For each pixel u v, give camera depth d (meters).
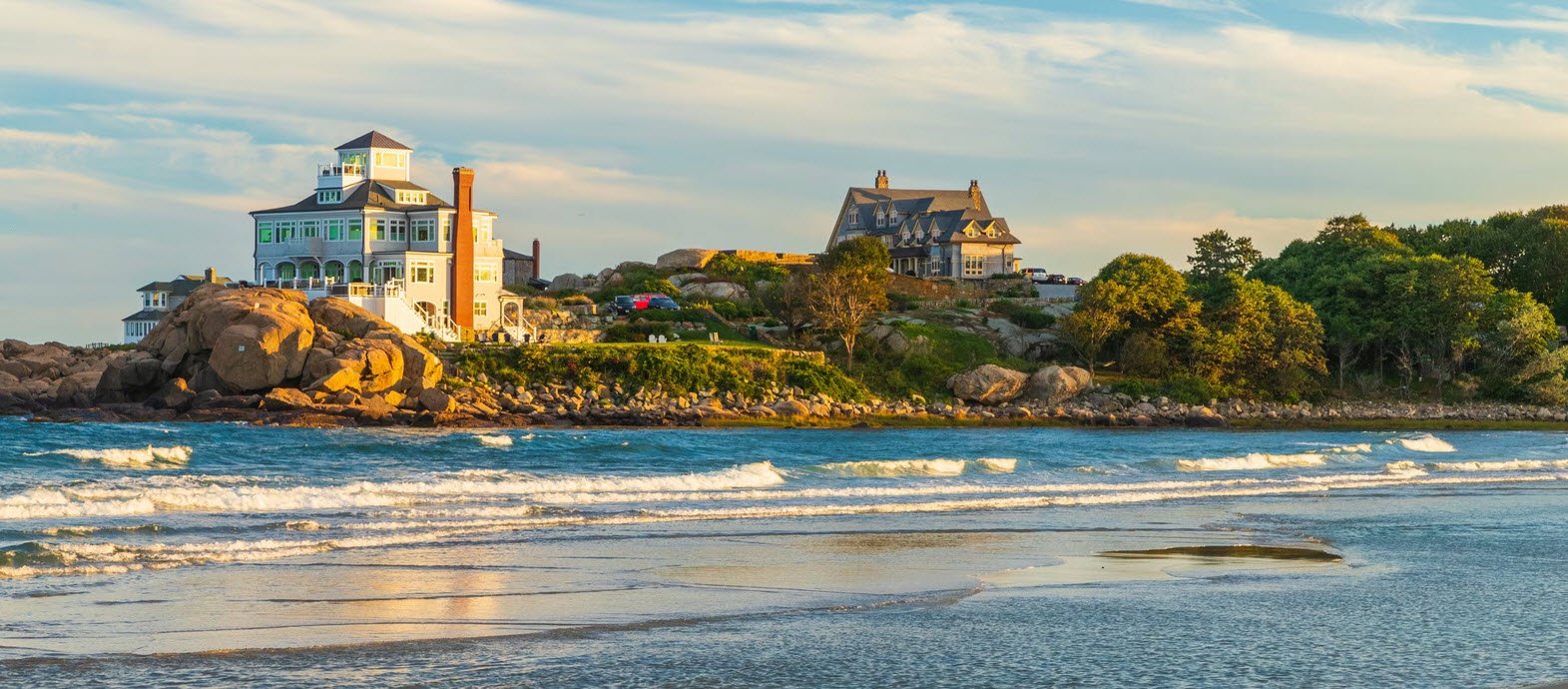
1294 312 131.00
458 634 19.20
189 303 90.31
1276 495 46.50
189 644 18.12
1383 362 145.00
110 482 37.97
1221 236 168.50
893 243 195.12
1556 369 131.62
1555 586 25.44
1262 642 19.36
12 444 53.84
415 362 88.00
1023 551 30.06
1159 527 35.72
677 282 147.62
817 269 147.62
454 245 116.50
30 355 97.81
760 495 40.84
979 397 113.19
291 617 20.20
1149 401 116.06
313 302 93.88
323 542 27.77
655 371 100.44
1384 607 22.59
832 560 27.95
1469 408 124.62
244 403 81.44
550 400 92.94
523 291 140.62
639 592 23.33
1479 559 29.61
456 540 29.36
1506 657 18.36
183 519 30.92
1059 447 74.12
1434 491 48.94
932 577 25.75
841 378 109.94
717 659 17.84
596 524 33.06
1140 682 16.73
